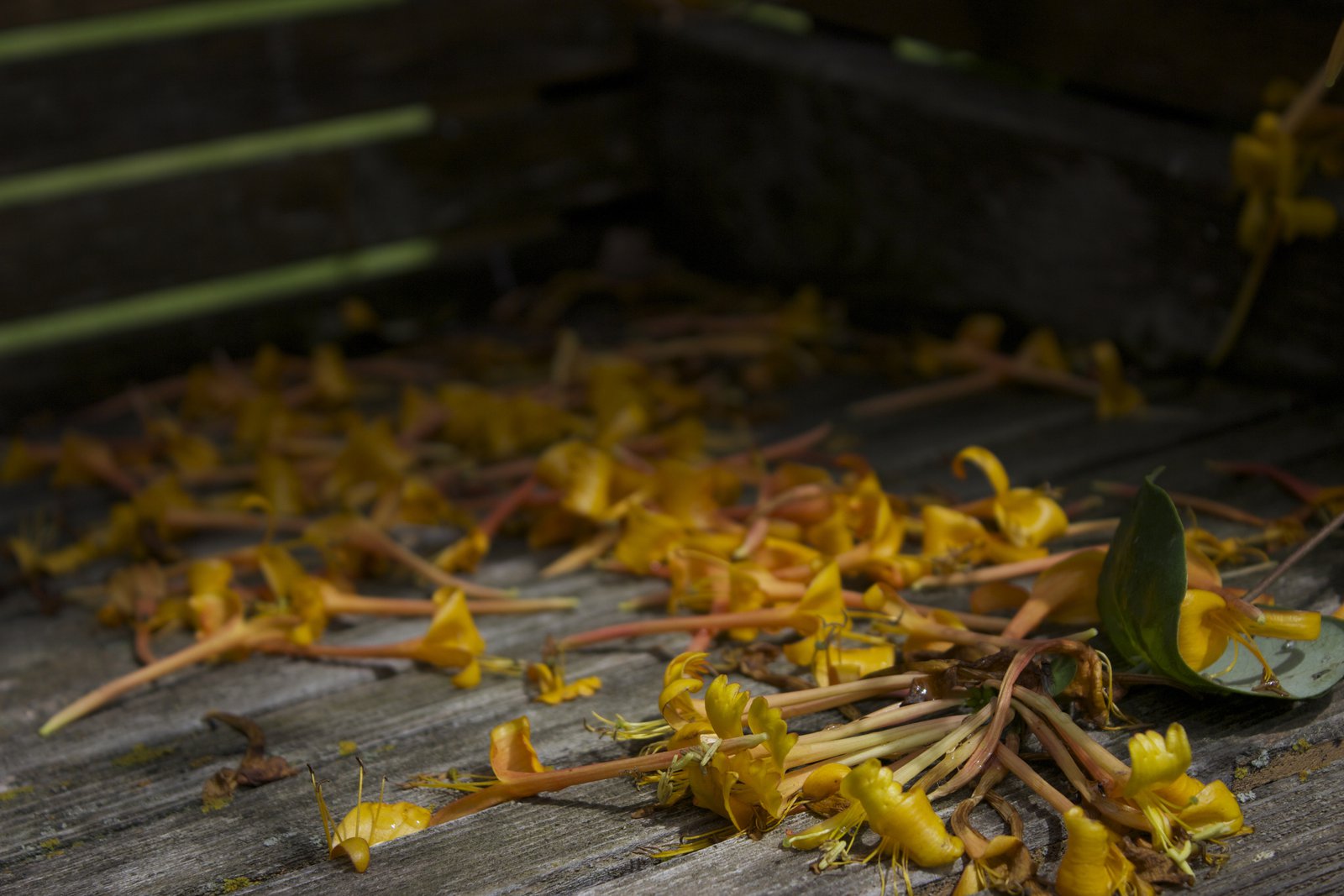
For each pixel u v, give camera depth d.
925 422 0.64
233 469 0.63
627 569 0.56
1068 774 0.47
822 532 0.54
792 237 0.77
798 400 0.67
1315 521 0.55
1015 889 0.46
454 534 0.60
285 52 0.75
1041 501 0.53
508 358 0.73
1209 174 0.62
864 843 0.47
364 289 0.81
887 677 0.49
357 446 0.60
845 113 0.72
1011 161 0.67
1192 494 0.57
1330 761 0.49
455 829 0.48
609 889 0.47
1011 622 0.51
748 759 0.47
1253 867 0.47
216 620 0.54
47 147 0.72
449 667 0.54
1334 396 0.61
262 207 0.77
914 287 0.71
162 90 0.73
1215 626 0.48
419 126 0.81
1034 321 0.68
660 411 0.65
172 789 0.51
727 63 0.78
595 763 0.49
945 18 0.70
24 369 0.73
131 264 0.75
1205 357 0.63
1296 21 0.61
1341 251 0.60
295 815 0.49
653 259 0.86
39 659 0.55
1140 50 0.65
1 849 0.49
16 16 0.71
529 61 0.82
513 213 0.84
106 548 0.60
